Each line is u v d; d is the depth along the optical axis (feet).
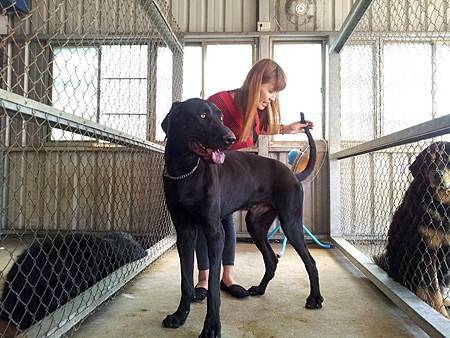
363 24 13.16
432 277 6.37
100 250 7.30
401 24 12.80
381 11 13.08
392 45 13.39
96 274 6.84
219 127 5.18
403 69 13.42
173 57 13.66
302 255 6.85
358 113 13.55
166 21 10.62
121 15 11.80
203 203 5.48
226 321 6.05
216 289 5.34
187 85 14.97
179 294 7.47
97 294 6.18
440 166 6.35
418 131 5.51
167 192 5.69
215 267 5.40
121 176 13.39
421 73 13.44
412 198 6.92
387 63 13.46
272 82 7.22
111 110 11.89
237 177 6.33
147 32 11.82
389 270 7.48
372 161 13.32
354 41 12.55
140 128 13.12
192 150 5.32
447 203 6.33
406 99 13.44
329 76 13.21
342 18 14.46
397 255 7.14
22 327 5.17
